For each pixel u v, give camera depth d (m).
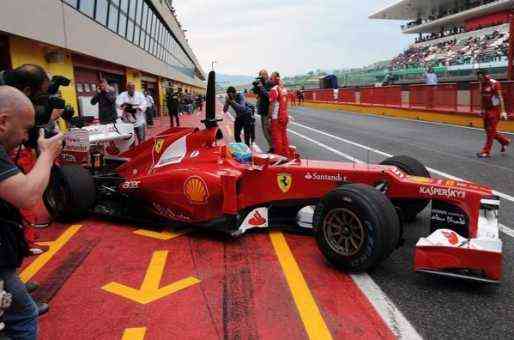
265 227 4.99
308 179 4.67
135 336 3.04
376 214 3.67
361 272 3.95
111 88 9.70
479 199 3.77
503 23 51.19
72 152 6.21
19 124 1.98
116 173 5.98
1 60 9.18
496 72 35.28
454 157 9.56
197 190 4.91
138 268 4.18
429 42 65.44
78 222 5.73
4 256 2.02
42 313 3.38
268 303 3.43
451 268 3.51
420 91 20.30
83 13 13.29
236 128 11.54
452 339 2.91
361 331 3.02
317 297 3.51
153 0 25.33
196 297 3.56
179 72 47.03
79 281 3.93
